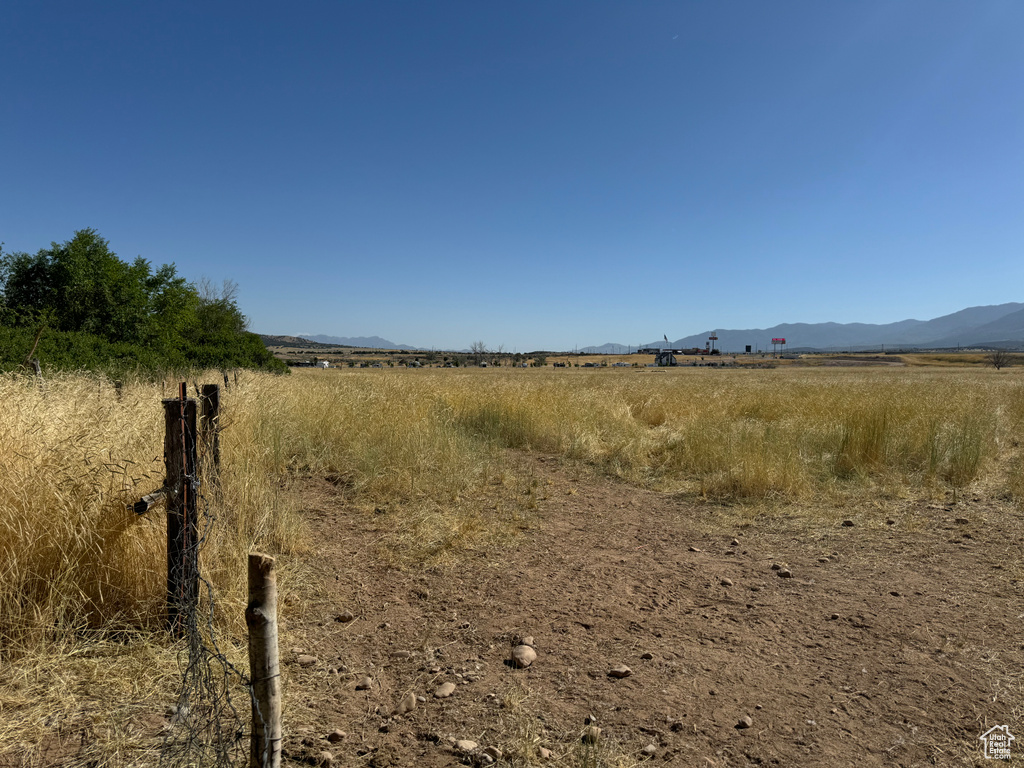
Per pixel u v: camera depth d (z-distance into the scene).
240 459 5.45
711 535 5.76
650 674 3.14
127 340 21.16
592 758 2.39
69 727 2.43
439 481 7.07
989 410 11.66
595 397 14.70
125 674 2.81
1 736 2.32
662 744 2.54
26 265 19.86
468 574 4.54
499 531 5.54
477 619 3.78
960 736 2.61
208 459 4.35
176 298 26.12
